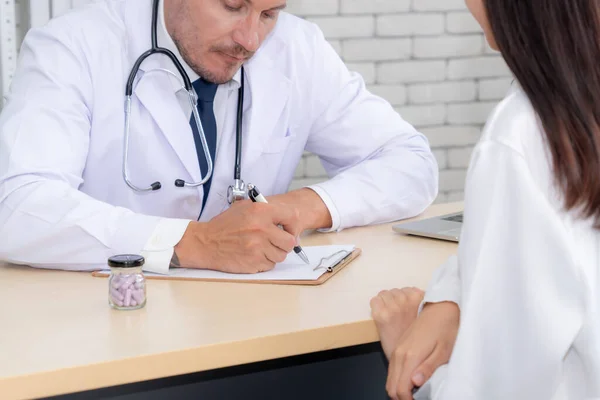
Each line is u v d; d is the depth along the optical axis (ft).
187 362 3.27
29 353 3.20
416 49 9.87
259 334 3.42
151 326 3.52
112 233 4.39
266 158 5.76
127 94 5.22
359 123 6.09
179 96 5.43
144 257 4.16
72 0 7.71
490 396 3.09
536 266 3.00
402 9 9.74
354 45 9.71
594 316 3.00
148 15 5.41
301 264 4.49
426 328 3.39
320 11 9.54
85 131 5.12
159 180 5.35
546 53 2.97
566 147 2.96
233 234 4.33
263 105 5.65
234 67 5.24
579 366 3.12
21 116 4.84
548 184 3.05
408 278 4.30
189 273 4.33
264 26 5.15
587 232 3.07
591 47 2.93
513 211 3.04
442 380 3.19
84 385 3.11
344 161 6.18
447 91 10.05
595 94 2.95
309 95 6.01
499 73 10.12
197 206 5.46
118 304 3.74
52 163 4.76
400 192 5.63
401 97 9.95
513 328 3.06
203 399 4.13
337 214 5.30
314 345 3.52
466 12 9.91
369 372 4.70
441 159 10.20
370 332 3.65
